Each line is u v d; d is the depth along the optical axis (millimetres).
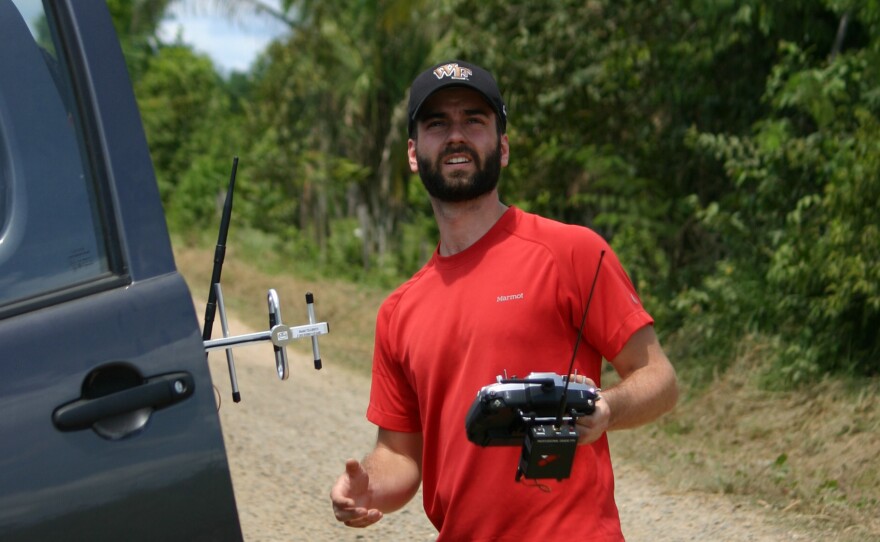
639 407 2449
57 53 2043
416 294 2711
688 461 6801
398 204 20859
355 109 21234
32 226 1978
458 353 2580
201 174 24312
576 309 2541
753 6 9039
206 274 17250
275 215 22125
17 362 1875
